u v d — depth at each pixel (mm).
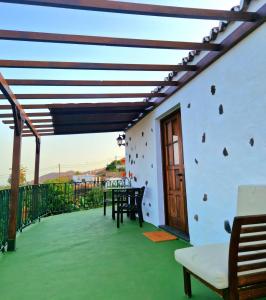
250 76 2271
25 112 4363
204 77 3018
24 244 3709
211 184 2879
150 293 2023
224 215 2648
